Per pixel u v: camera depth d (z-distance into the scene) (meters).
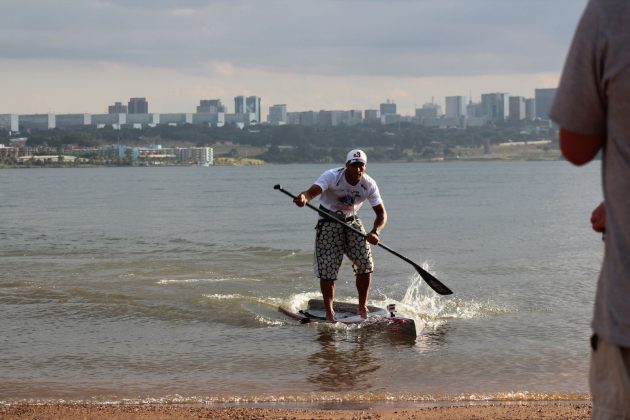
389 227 24.61
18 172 168.25
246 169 184.00
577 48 2.15
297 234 21.81
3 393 5.86
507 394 5.73
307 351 7.44
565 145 2.24
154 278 12.22
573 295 10.70
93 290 10.88
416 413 5.07
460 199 44.12
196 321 8.88
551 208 34.97
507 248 17.72
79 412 5.10
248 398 5.69
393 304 9.03
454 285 11.77
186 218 29.31
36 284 11.41
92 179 104.81
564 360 6.90
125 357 7.12
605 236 2.25
